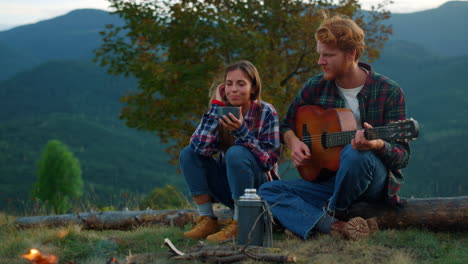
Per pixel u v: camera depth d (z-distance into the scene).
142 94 12.94
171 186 8.79
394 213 3.77
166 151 13.85
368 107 3.55
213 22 12.38
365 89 3.55
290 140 3.75
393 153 3.29
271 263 2.96
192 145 3.79
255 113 3.80
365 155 3.24
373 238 3.47
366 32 13.71
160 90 12.47
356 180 3.28
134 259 3.17
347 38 3.44
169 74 11.90
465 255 3.05
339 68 3.53
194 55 12.95
